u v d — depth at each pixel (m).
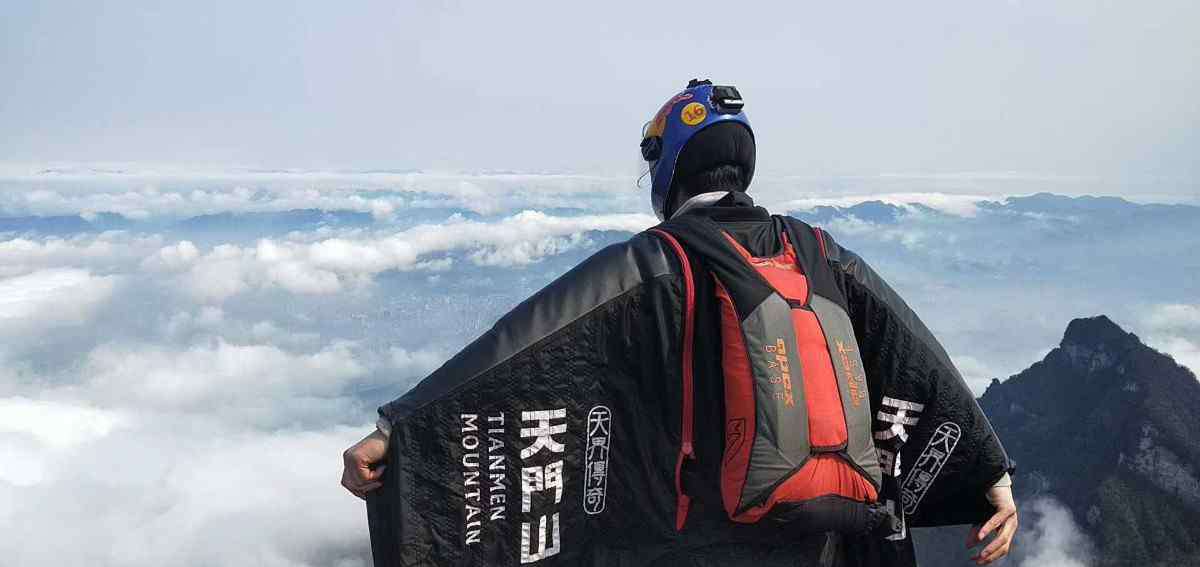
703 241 1.94
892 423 2.14
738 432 1.79
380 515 2.00
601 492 2.01
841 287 2.07
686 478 1.94
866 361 2.12
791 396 1.76
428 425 1.92
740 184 2.18
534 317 1.92
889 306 2.11
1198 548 69.81
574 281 1.95
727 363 1.82
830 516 1.76
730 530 1.97
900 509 2.13
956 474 2.16
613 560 2.04
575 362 1.92
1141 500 73.06
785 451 1.74
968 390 2.15
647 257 1.97
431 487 1.94
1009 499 2.21
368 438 1.98
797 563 2.00
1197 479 75.62
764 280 1.86
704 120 2.14
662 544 2.01
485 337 1.94
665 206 2.27
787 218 2.12
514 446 1.93
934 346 2.15
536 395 1.92
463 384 1.90
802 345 1.80
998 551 2.18
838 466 1.77
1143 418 81.81
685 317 1.92
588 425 1.96
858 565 2.18
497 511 1.96
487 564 1.97
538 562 1.99
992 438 2.15
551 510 1.98
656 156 2.26
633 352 1.94
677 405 1.94
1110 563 67.69
